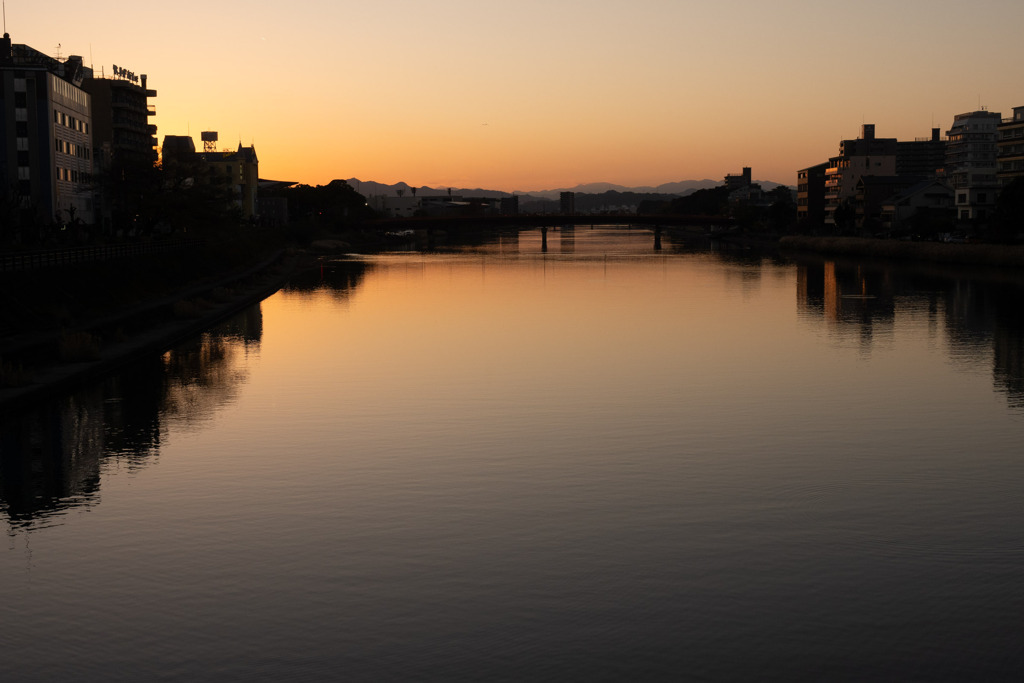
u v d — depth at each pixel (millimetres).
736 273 127375
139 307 71062
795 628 20344
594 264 150125
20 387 41250
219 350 59031
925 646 19547
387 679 18297
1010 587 22484
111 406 42156
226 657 19062
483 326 72188
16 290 55625
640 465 33031
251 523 26953
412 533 26109
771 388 47062
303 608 21250
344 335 66688
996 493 30062
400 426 38750
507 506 28484
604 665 18812
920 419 40375
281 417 40312
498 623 20531
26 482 30938
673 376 50438
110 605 21422
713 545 25234
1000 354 58312
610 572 23312
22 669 18594
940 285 103875
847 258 158375
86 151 118500
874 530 26469
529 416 40594
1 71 100188
